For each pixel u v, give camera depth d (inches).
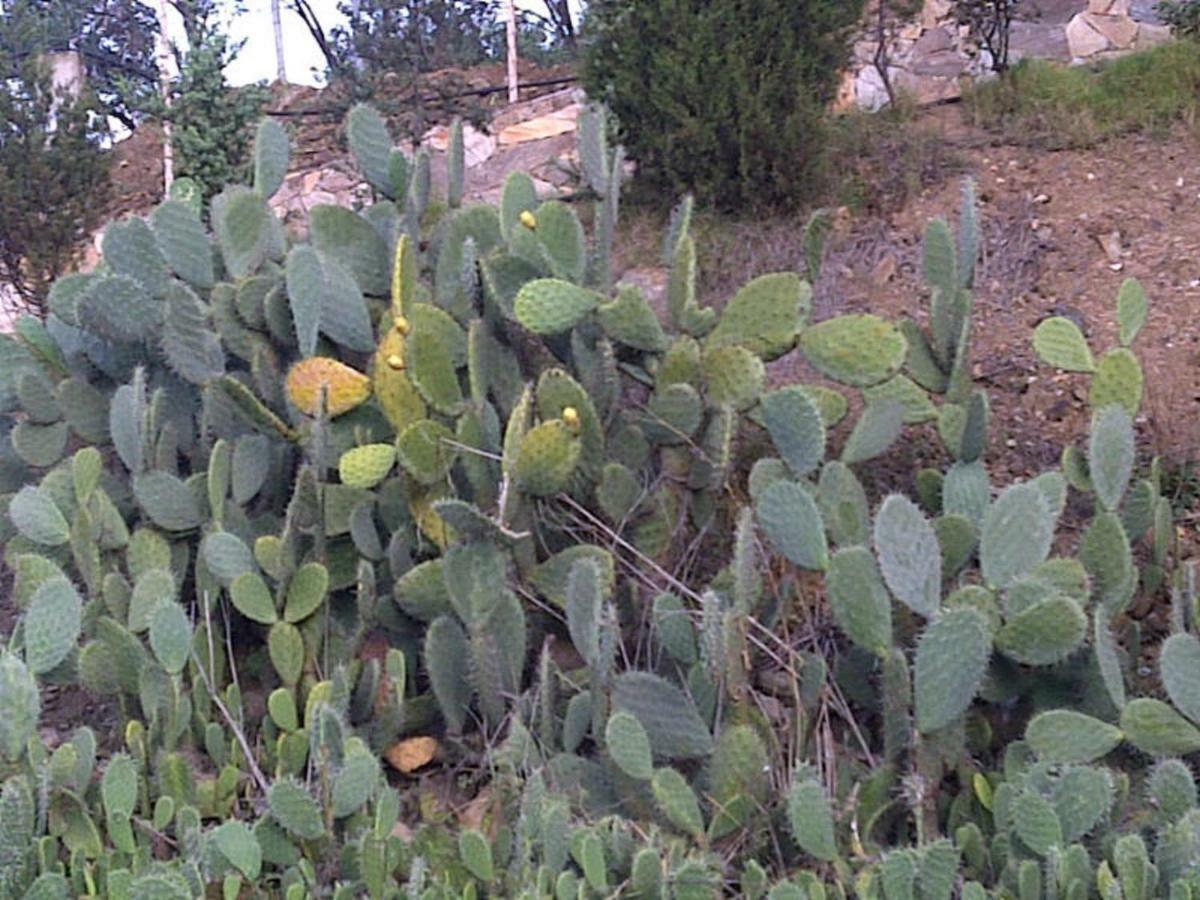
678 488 174.4
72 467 176.6
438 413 171.0
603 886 128.1
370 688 162.2
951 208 268.1
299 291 173.5
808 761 140.9
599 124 183.6
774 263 255.4
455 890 138.3
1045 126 296.8
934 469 191.6
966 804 141.0
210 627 166.2
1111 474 154.3
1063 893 124.0
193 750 160.4
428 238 204.1
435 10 384.8
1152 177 270.7
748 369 162.9
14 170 294.7
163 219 187.0
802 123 269.7
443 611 164.7
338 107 372.8
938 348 181.2
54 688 183.6
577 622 149.7
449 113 365.4
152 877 124.0
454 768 163.3
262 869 141.9
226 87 334.3
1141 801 143.0
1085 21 368.8
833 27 275.4
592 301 170.4
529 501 167.0
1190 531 185.0
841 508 159.0
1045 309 235.8
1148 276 240.5
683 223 185.5
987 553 147.7
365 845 133.4
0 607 198.4
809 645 155.9
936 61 359.3
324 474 171.0
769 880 135.6
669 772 136.4
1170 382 211.6
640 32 279.9
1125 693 151.6
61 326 199.2
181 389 190.4
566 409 158.4
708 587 161.5
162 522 172.7
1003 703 148.6
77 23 543.2
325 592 162.4
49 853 136.9
